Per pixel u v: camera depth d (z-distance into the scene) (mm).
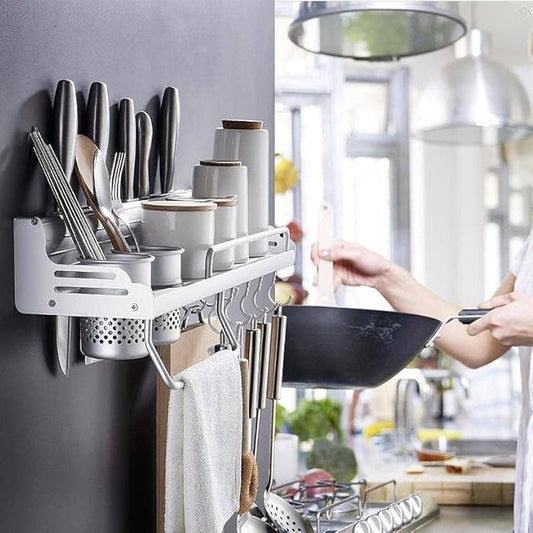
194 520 1165
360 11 2072
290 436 2514
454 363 5578
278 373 1517
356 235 6207
